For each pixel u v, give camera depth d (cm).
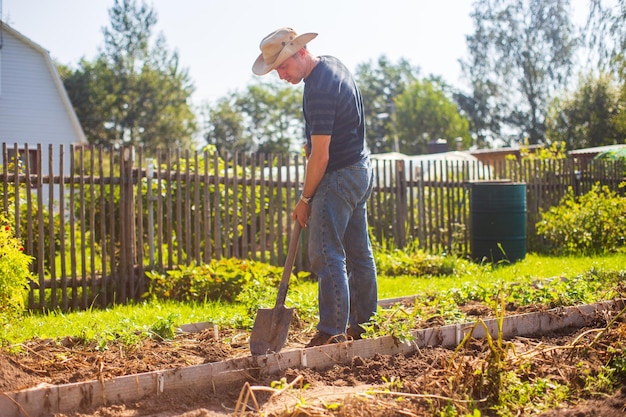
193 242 1014
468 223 1270
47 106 2755
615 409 319
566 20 3928
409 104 6594
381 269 989
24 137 2705
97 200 1148
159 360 407
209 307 694
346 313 448
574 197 1459
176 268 876
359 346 421
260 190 968
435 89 6812
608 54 2280
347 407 315
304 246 998
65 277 787
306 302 563
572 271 899
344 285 448
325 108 438
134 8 5488
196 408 336
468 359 369
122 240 835
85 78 5425
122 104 5419
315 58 454
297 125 8225
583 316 534
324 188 452
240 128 8012
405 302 642
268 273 805
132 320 570
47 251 992
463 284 673
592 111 3647
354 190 458
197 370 360
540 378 368
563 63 3944
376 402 329
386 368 400
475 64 4291
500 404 332
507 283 646
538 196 1388
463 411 322
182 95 5722
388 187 1148
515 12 4056
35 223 932
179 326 517
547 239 1312
